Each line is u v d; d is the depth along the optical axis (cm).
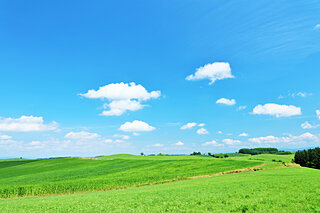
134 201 2016
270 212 1348
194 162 8694
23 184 4966
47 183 4900
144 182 4809
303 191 1966
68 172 7256
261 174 4266
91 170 7606
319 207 1404
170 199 1992
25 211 1830
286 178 3088
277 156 15425
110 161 10531
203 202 1764
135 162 9706
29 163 11456
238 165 7419
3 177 6856
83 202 2141
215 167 7075
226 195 1992
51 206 2005
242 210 1466
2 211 1869
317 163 9400
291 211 1361
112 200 2159
